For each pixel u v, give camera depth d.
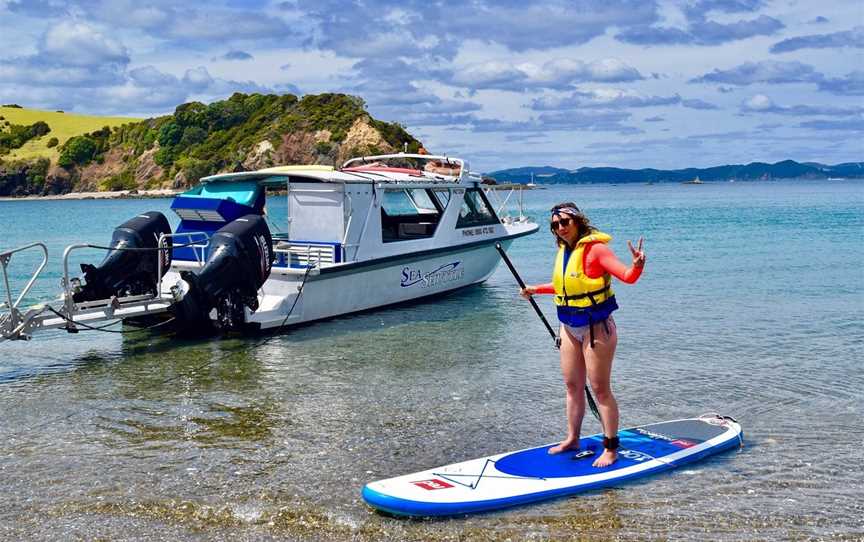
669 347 10.75
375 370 9.64
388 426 7.45
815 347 10.67
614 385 8.88
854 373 9.32
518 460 6.18
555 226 5.72
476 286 16.75
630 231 33.84
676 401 8.24
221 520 5.42
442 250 14.66
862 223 37.09
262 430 7.35
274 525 5.34
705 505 5.56
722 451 6.61
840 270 18.69
